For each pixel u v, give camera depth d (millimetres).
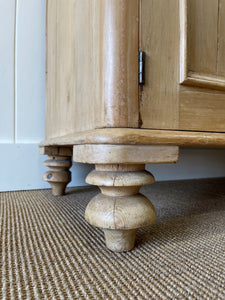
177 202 703
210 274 303
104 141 308
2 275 293
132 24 333
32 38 882
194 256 352
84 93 430
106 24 332
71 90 523
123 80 327
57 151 721
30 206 625
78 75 471
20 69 866
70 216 542
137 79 337
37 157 867
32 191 829
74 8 502
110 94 327
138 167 349
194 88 385
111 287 271
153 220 347
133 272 304
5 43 842
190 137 358
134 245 386
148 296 256
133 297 253
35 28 886
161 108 354
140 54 338
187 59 375
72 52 517
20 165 844
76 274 298
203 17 396
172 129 365
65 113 579
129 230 352
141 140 319
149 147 331
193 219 534
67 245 385
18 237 416
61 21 627
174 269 313
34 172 864
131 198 348
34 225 480
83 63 438
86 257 343
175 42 368
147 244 392
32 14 881
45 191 829
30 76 881
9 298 248
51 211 580
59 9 650
